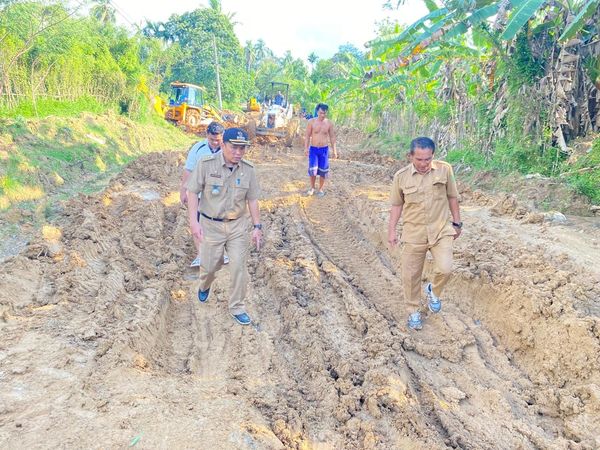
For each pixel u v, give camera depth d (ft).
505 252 19.72
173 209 28.35
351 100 87.92
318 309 17.12
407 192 14.97
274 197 31.71
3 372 11.54
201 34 155.22
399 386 12.75
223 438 9.98
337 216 29.04
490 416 12.51
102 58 60.39
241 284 15.65
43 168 30.58
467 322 17.21
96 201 26.68
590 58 32.12
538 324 15.15
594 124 33.50
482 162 36.42
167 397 11.41
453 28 31.96
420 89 56.24
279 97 88.84
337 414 11.85
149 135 54.08
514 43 34.47
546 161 31.65
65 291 16.19
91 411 10.48
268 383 12.88
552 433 12.12
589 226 22.43
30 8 44.78
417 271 15.98
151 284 18.01
